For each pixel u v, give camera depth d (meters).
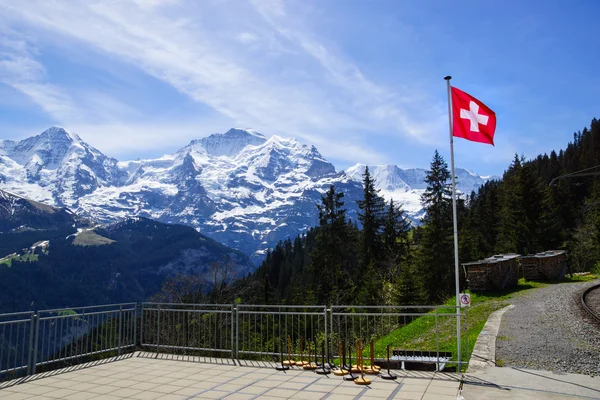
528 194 47.00
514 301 20.12
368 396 7.58
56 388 8.42
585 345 11.34
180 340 15.48
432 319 18.95
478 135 10.77
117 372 9.71
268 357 11.65
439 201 46.28
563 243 45.56
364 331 17.58
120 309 12.18
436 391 7.80
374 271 43.62
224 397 7.70
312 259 54.12
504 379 8.48
